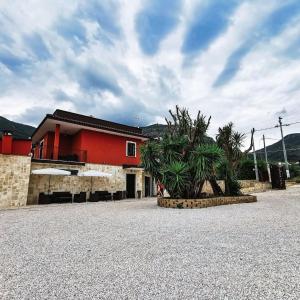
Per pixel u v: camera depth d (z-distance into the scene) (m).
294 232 4.77
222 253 3.45
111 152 18.81
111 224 6.04
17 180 12.64
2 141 12.52
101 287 2.38
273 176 23.23
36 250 3.76
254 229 5.12
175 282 2.48
